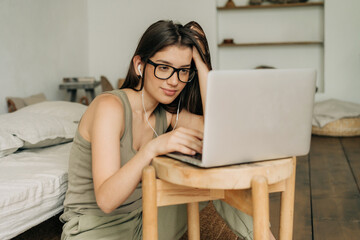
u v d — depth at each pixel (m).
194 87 1.49
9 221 1.62
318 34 6.68
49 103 3.45
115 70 6.52
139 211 1.49
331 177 3.44
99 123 1.20
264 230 0.95
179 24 1.28
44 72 4.84
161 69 1.23
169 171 1.01
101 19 6.46
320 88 6.77
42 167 2.04
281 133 1.01
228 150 0.95
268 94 0.96
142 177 1.03
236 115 0.93
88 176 1.43
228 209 1.62
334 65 6.46
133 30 6.45
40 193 1.78
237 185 0.95
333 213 2.55
